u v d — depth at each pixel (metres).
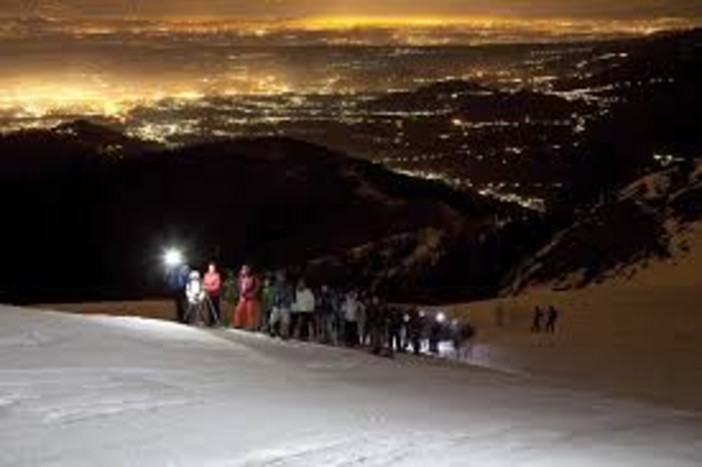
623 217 82.38
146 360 18.72
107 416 13.42
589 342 43.19
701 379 30.27
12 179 123.12
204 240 103.44
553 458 12.58
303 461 11.55
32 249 97.88
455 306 60.41
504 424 14.94
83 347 19.70
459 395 18.06
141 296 77.50
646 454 13.20
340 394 16.80
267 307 27.47
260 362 20.20
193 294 28.62
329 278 81.19
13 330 21.48
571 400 18.78
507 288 80.12
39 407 13.71
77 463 10.88
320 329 29.55
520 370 31.77
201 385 16.52
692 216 79.44
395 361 24.28
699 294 60.44
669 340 43.94
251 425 13.44
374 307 30.45
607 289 66.50
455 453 12.49
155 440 12.19
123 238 101.00
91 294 81.94
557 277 78.38
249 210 111.62
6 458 10.90
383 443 12.79
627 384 28.55
